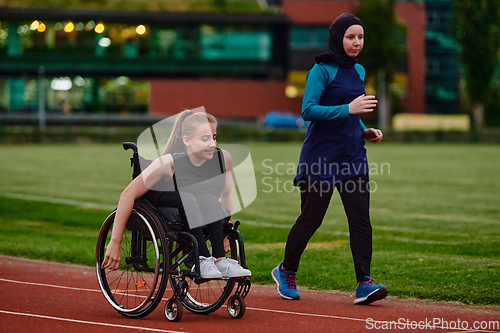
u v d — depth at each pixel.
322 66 12.87
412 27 138.25
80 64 119.31
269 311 12.17
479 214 29.11
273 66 123.94
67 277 15.70
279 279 13.43
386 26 119.31
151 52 121.44
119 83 126.94
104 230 11.85
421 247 19.72
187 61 122.12
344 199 12.85
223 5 125.81
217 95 131.62
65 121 118.88
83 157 64.25
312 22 136.75
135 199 11.38
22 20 116.00
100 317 11.48
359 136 12.90
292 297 13.26
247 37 123.38
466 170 53.41
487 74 61.69
